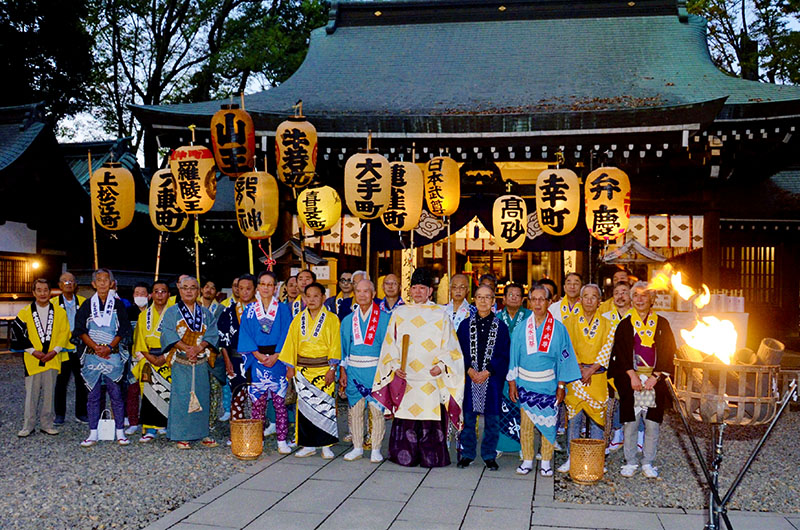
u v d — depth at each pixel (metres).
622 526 4.29
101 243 18.95
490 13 17.41
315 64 16.28
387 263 15.08
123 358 6.61
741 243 16.38
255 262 22.34
